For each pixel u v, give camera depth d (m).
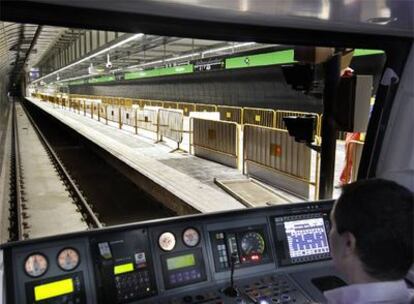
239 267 2.22
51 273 1.84
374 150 2.52
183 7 1.79
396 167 2.37
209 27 2.12
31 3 1.75
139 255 2.02
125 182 10.18
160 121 13.17
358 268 1.14
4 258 1.79
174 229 2.13
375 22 2.01
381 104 2.48
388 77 2.43
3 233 6.48
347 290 1.16
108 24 1.92
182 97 25.31
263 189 7.01
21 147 17.28
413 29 2.12
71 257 1.88
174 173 8.49
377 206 1.10
